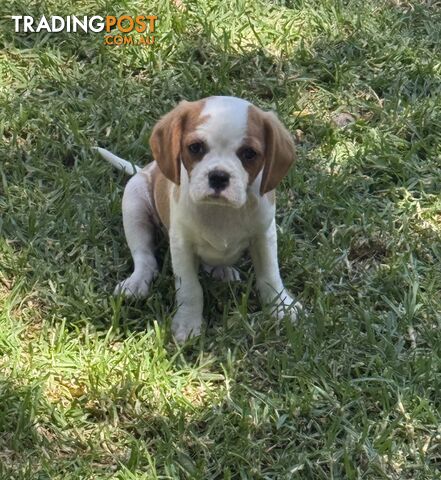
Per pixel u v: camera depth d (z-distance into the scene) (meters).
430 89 1.77
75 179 1.56
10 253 1.46
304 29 1.86
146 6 1.86
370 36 1.85
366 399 1.31
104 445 1.25
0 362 1.33
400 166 1.63
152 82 1.74
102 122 1.67
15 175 1.58
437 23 1.90
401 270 1.47
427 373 1.32
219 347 1.36
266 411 1.27
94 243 1.49
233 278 1.45
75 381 1.31
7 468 1.21
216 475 1.22
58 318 1.39
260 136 1.27
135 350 1.34
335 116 1.72
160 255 1.48
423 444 1.26
